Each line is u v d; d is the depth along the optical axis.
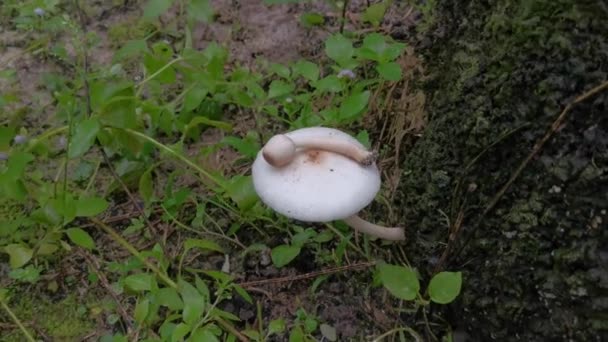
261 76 0.73
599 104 0.45
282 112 0.73
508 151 0.51
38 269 0.63
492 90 0.51
